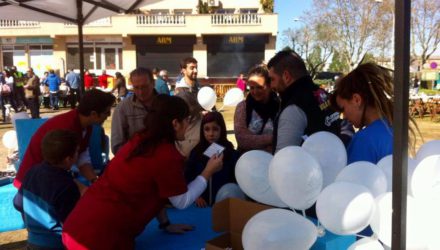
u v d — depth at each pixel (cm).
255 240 146
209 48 2406
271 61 237
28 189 215
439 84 2567
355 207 139
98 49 2447
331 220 143
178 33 2364
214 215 185
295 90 225
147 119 177
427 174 153
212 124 275
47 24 2366
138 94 308
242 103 320
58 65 2444
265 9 2500
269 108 310
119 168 175
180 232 225
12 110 1405
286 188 152
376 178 157
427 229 133
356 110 179
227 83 2361
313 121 218
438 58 3177
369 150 172
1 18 577
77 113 261
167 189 171
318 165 155
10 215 368
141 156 171
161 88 618
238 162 186
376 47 2169
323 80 1972
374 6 2166
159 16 2355
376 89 171
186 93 334
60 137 211
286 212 153
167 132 174
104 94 263
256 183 178
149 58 2438
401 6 115
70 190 209
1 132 1029
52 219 209
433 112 1354
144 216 178
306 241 147
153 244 212
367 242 153
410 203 141
